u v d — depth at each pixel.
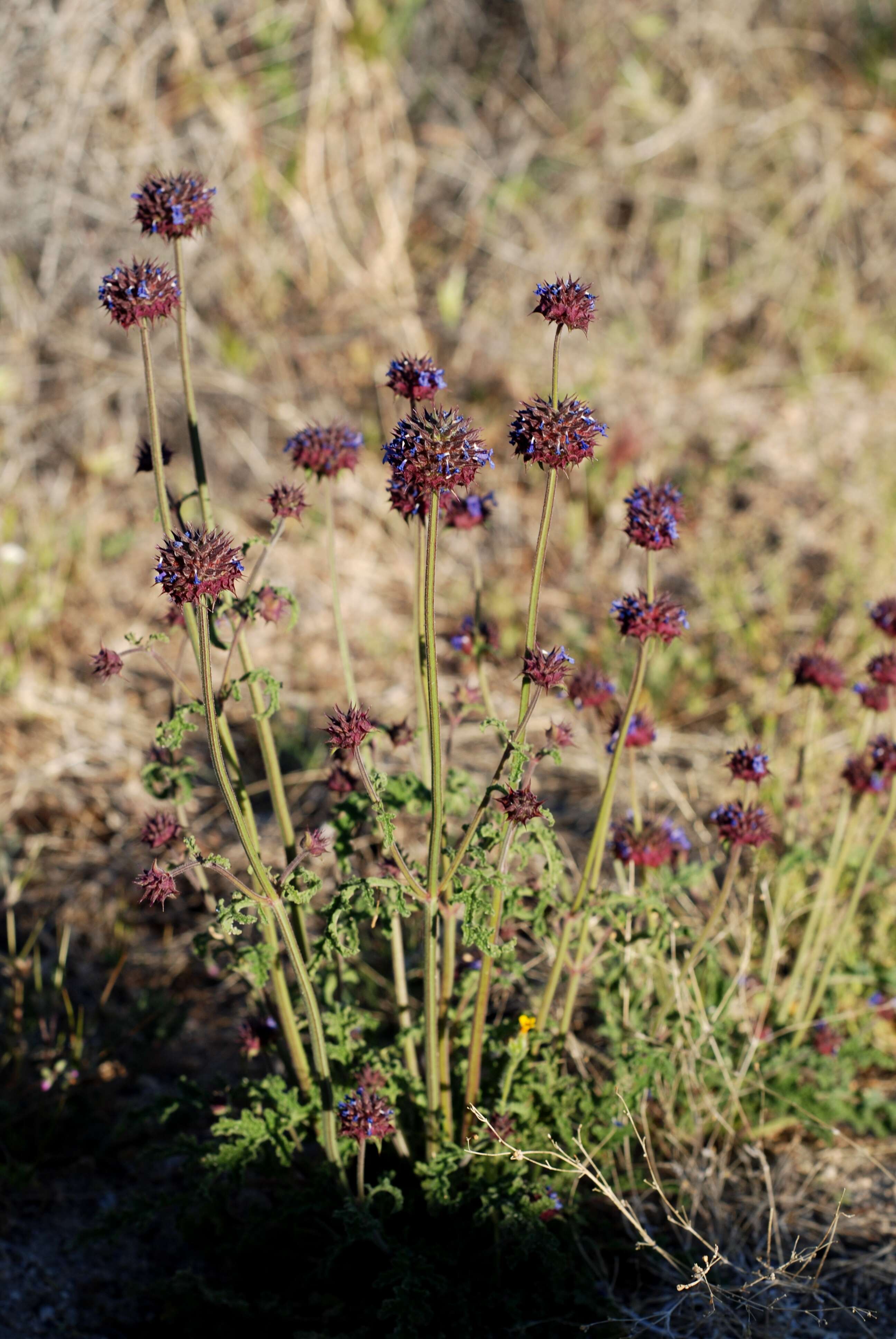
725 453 1.81
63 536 1.62
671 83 2.33
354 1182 0.98
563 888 1.03
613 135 2.21
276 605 0.94
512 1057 0.97
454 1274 0.97
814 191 2.21
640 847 1.02
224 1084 1.02
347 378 1.87
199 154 1.90
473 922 0.91
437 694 0.90
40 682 1.43
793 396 1.97
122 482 1.74
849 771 1.06
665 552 1.66
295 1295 0.99
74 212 1.78
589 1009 1.11
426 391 0.93
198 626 0.94
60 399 1.75
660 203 2.21
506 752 0.92
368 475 1.74
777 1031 1.08
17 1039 1.07
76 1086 1.07
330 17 1.96
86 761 1.33
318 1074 0.95
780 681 1.40
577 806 1.27
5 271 1.74
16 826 1.25
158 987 1.13
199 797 1.29
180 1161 1.06
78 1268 1.01
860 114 2.30
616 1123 0.99
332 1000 1.01
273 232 1.97
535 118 2.24
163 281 0.90
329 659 1.49
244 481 1.75
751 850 1.13
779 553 1.64
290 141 2.00
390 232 2.00
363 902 0.98
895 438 1.87
